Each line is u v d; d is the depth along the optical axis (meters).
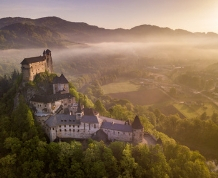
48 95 157.25
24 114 139.25
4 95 183.50
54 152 121.12
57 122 138.50
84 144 132.50
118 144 122.94
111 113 194.00
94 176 110.62
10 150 131.62
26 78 172.75
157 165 114.19
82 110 141.62
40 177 115.12
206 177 119.56
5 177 118.00
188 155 130.88
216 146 181.25
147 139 145.25
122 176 111.56
